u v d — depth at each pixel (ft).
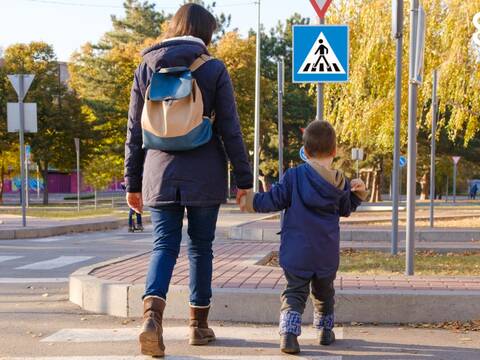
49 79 153.89
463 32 63.67
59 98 154.81
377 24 67.92
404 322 19.16
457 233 48.11
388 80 68.74
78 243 53.78
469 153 152.66
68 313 21.22
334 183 15.35
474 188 217.97
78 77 159.02
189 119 14.52
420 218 69.15
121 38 165.68
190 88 14.55
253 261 29.94
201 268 16.22
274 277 23.58
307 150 15.83
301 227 15.37
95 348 16.40
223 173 15.58
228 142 15.37
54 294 25.52
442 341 16.97
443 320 19.17
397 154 35.42
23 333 18.22
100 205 146.00
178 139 14.64
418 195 236.02
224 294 19.67
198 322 16.49
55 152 152.87
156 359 15.14
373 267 29.96
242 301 19.57
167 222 15.33
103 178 144.15
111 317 20.58
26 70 153.38
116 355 15.62
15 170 165.68
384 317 19.22
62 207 131.13
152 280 14.79
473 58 64.54
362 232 49.24
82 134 152.05
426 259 33.81
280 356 15.42
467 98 65.21
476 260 33.30
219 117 15.40
